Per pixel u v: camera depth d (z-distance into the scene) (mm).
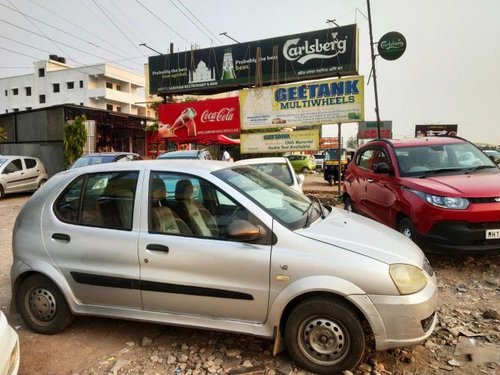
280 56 17094
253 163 7312
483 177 5668
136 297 3537
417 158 6523
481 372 3104
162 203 3596
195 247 3334
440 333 3715
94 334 3881
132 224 3586
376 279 2943
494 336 3635
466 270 5445
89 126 21859
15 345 2656
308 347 3113
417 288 3014
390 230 3814
